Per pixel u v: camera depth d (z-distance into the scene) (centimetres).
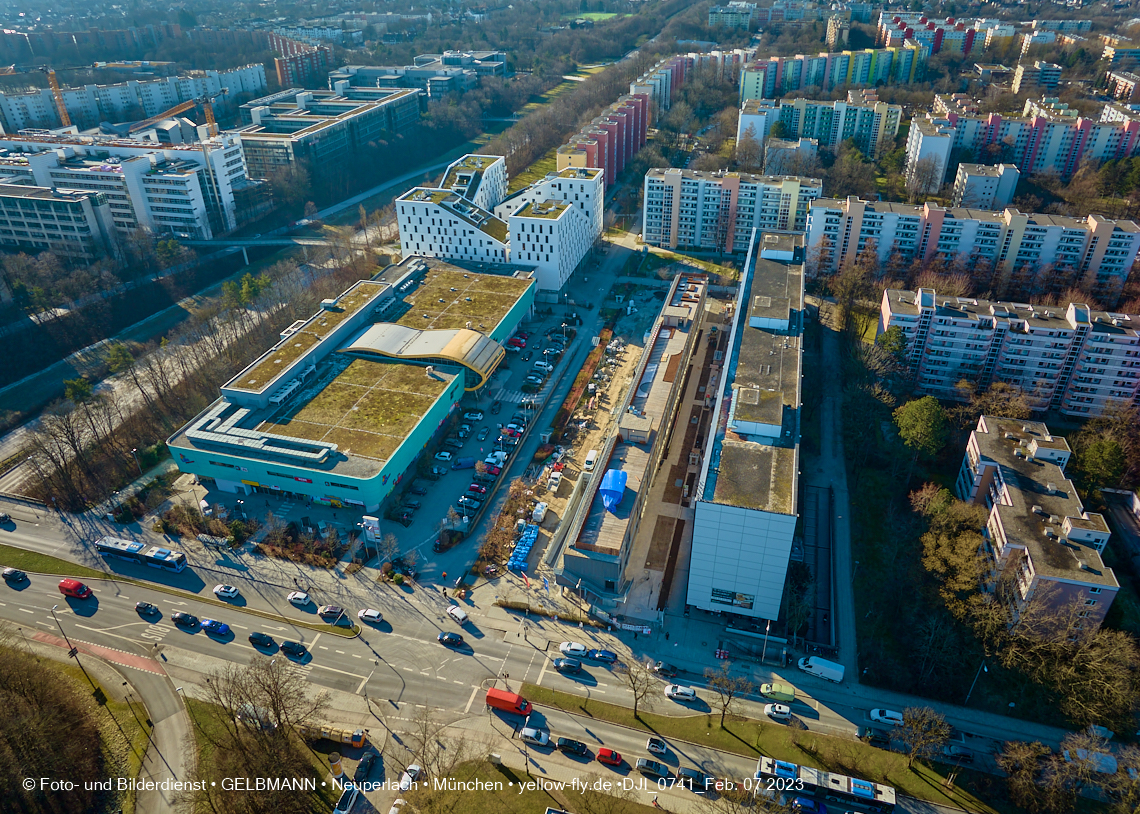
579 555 16450
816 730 14262
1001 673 15212
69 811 12912
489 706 14688
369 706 14700
